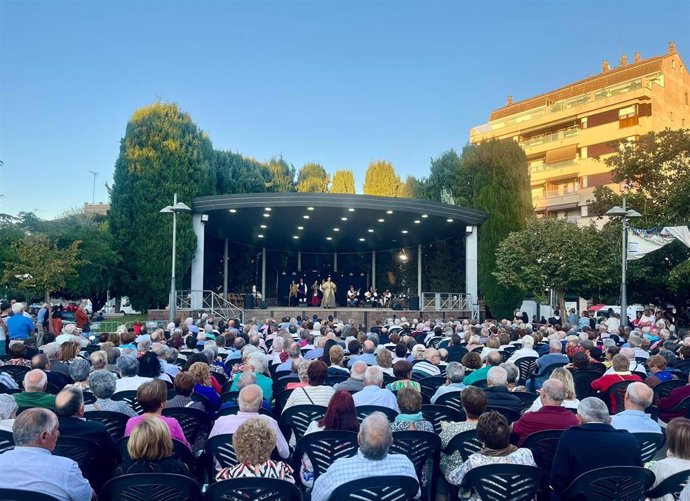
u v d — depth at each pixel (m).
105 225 32.56
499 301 28.50
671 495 3.72
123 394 6.29
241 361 8.76
